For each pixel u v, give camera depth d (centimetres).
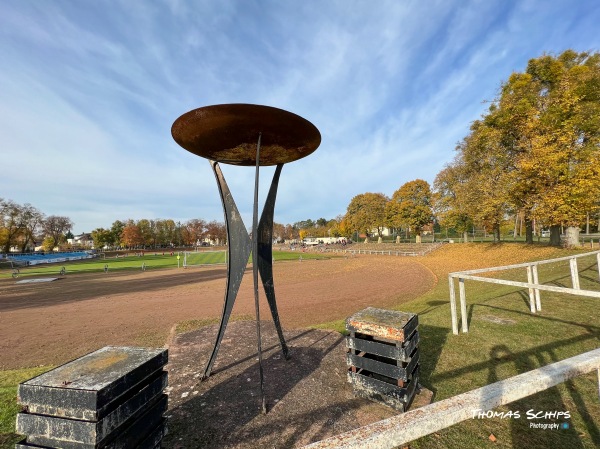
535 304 632
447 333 527
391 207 4809
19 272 3303
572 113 1683
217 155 412
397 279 1912
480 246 3048
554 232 2164
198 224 9800
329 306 1195
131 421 188
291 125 327
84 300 1514
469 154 2555
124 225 8288
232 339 520
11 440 267
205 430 272
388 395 298
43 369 530
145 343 790
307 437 260
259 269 421
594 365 150
